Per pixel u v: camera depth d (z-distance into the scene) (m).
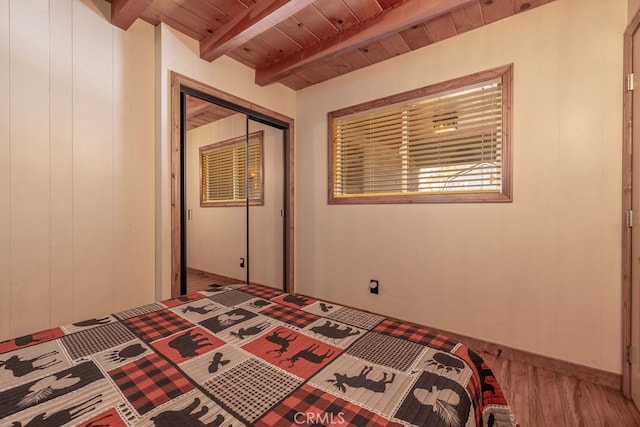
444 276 2.46
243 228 3.70
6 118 1.68
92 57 2.01
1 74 1.66
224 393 0.80
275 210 3.59
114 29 2.12
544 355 2.05
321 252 3.27
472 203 2.32
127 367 0.92
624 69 1.78
